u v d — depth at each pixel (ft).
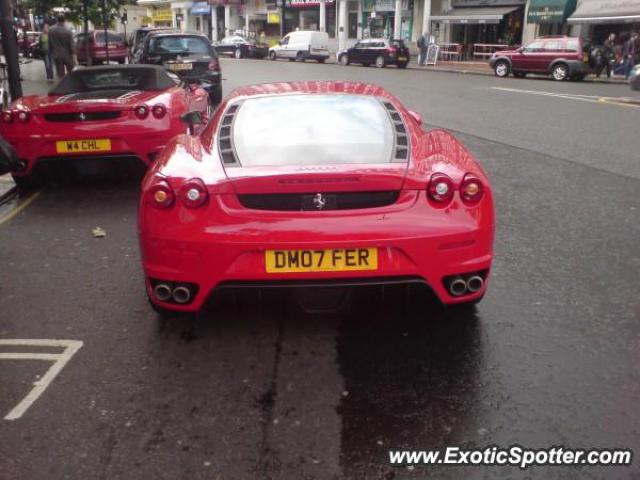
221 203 10.30
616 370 10.39
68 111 20.62
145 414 9.32
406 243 10.07
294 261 10.07
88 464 8.25
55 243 16.93
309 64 116.78
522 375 10.25
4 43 30.07
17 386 10.05
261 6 172.96
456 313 12.44
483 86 67.97
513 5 112.47
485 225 10.55
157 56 44.93
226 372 10.47
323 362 10.74
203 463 8.25
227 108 13.42
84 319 12.42
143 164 21.34
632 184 23.26
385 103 13.52
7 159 15.26
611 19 91.61
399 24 127.85
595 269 14.84
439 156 11.33
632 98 56.18
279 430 8.92
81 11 56.90
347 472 8.07
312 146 11.52
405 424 9.02
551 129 36.50
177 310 10.77
